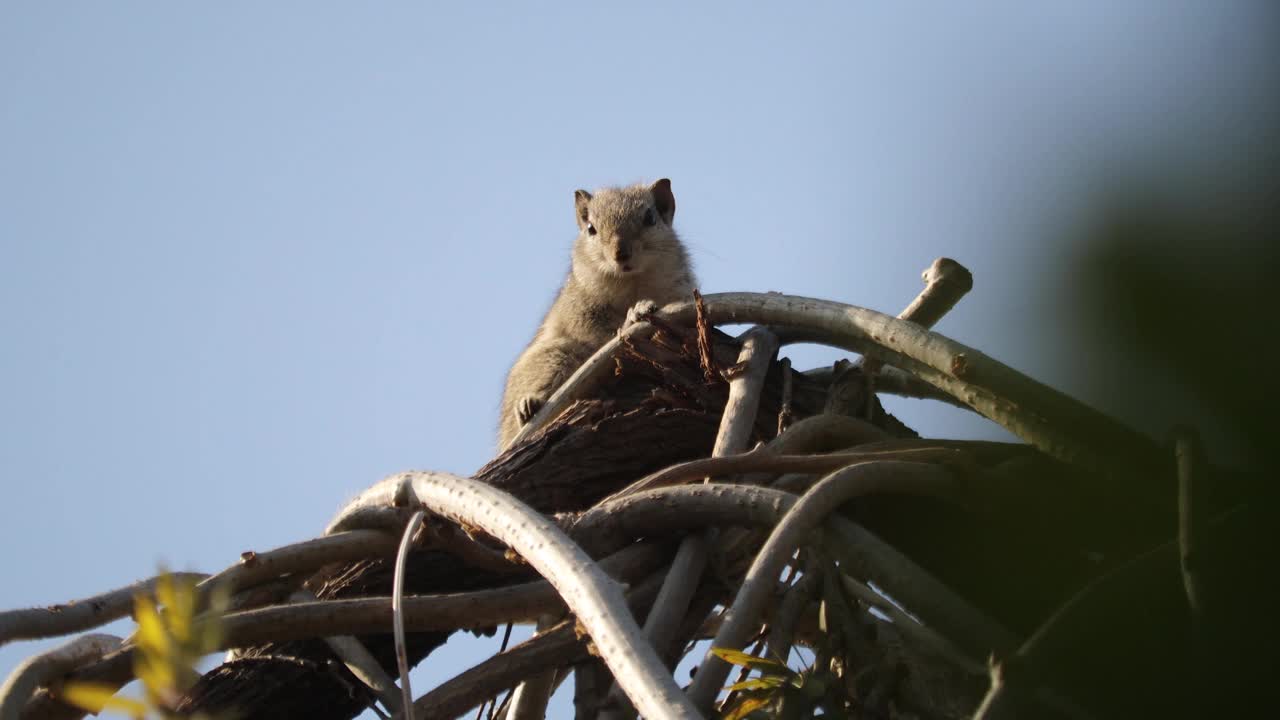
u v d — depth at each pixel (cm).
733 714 562
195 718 363
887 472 662
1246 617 495
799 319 861
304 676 725
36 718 684
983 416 731
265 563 732
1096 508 680
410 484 711
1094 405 323
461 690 629
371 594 793
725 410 845
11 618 677
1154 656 514
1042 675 512
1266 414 304
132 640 688
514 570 729
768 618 700
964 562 704
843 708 570
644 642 503
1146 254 311
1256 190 298
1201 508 494
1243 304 301
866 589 716
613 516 705
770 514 667
